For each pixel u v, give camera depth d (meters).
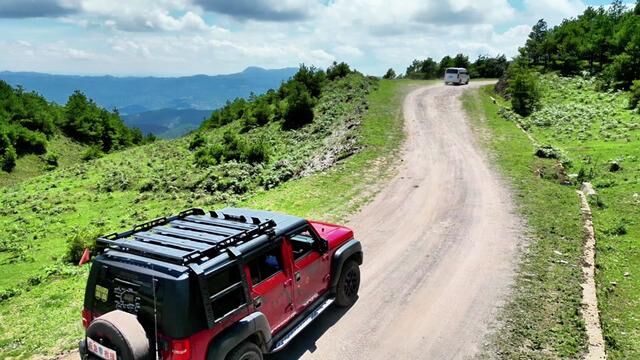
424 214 17.66
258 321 7.38
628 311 10.79
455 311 10.41
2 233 29.83
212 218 8.76
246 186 32.78
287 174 31.84
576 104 44.22
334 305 10.81
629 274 12.69
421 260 13.32
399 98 51.56
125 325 6.26
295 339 9.48
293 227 8.67
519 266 12.59
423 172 24.52
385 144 31.44
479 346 9.10
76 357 9.40
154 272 6.49
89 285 7.16
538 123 39.62
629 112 38.59
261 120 54.66
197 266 6.51
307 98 49.94
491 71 85.88
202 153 44.75
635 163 24.91
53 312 12.34
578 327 9.61
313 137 43.22
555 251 13.57
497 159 26.56
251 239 7.66
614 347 9.23
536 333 9.45
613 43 55.62
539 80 56.19
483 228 15.73
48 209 35.19
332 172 25.23
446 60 88.94
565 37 62.97
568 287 11.31
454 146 30.59
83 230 28.31
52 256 23.69
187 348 6.36
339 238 10.28
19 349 10.05
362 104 47.22
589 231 15.22
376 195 20.62
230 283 7.06
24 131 71.38
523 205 18.08
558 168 24.33
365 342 9.33
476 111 43.62
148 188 37.94
